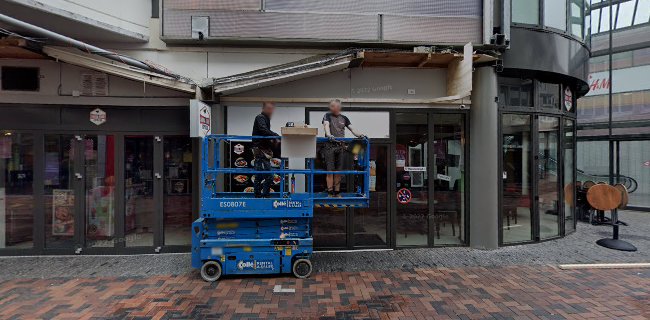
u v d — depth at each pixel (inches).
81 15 211.2
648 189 446.9
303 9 245.0
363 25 248.4
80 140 244.7
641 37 471.5
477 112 257.6
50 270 209.6
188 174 249.4
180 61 246.5
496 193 256.7
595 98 514.6
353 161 218.2
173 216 248.7
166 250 246.7
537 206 276.8
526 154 276.2
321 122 251.8
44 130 242.8
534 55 261.4
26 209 243.6
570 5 285.6
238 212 190.5
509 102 270.4
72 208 245.4
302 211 194.5
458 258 233.8
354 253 246.2
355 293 175.3
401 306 160.9
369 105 255.6
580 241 279.9
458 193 267.9
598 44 510.6
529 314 153.3
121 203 245.0
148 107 246.4
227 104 247.0
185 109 247.1
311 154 187.5
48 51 211.0
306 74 237.5
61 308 157.2
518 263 223.9
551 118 290.7
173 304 161.8
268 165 199.2
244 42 243.8
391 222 257.9
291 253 195.5
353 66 253.3
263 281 191.3
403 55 235.0
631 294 174.7
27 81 239.9
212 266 191.6
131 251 244.5
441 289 180.9
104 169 246.8
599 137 489.7
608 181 475.5
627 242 266.8
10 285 185.2
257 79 228.4
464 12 255.0
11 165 243.6
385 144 257.9
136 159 248.1
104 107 245.3
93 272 205.8
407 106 259.0
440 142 265.0
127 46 243.3
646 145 450.0
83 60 215.9
